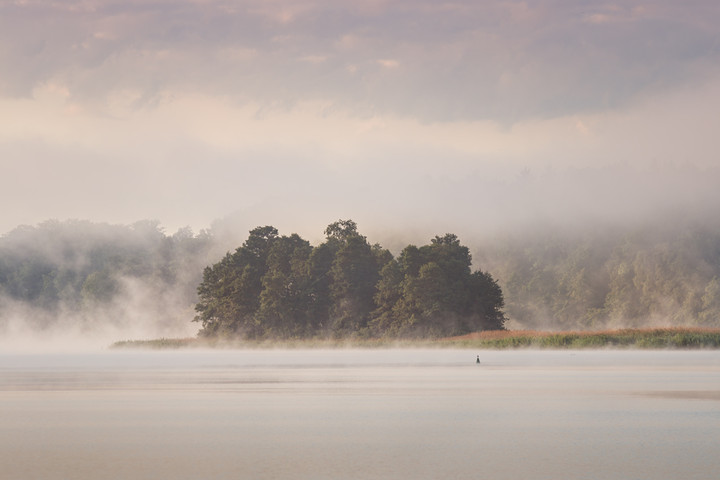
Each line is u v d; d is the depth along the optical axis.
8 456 45.81
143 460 44.56
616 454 45.53
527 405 68.56
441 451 46.97
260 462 43.91
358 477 40.06
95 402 73.50
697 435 51.72
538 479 39.38
